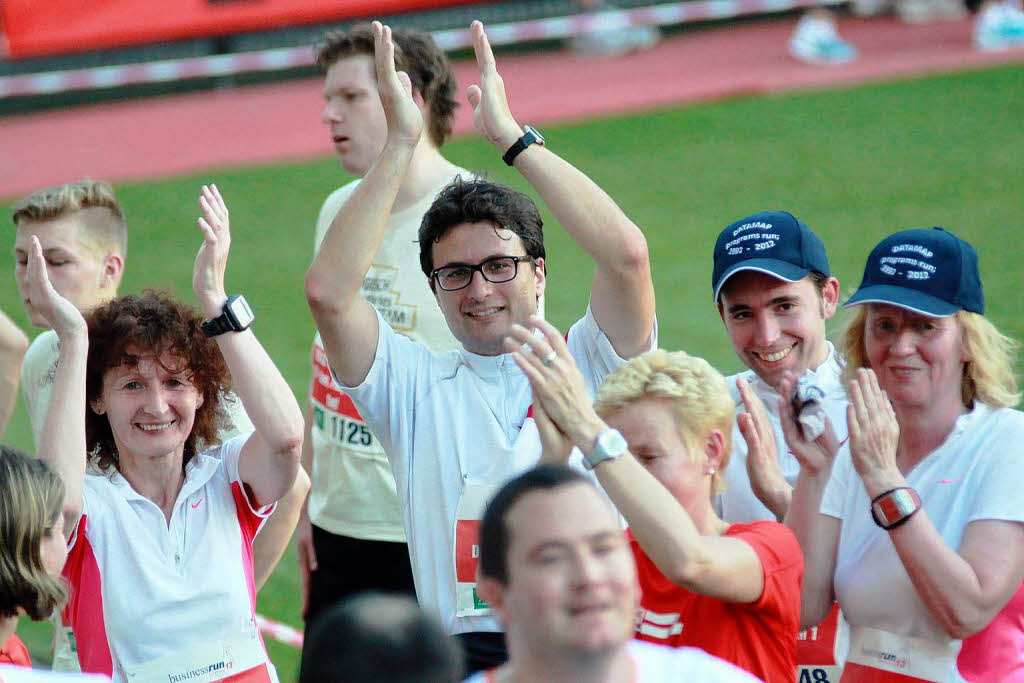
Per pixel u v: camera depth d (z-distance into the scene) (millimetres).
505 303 13844
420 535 13883
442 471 13789
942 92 53844
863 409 12695
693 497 12164
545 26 64000
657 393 12094
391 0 64562
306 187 48688
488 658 13484
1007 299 35188
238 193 48312
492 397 13992
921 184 44938
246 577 14148
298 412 14000
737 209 44312
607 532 8969
